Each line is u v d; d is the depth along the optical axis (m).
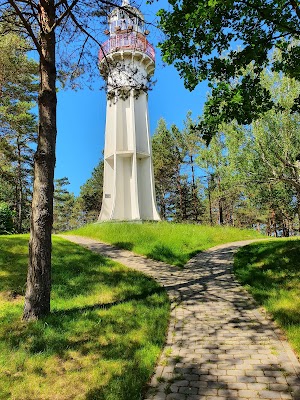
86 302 8.75
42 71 8.05
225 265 13.51
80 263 12.75
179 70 8.48
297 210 32.31
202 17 6.90
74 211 66.56
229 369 5.21
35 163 7.83
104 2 8.88
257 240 21.00
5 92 23.19
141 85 11.49
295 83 20.78
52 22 8.28
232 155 24.25
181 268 13.50
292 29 7.00
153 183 26.70
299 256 11.63
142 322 7.28
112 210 24.72
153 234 19.55
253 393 4.51
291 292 8.54
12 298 8.89
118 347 5.94
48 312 7.38
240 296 9.27
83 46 10.12
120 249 17.19
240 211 44.97
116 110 26.62
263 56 8.13
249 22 7.80
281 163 22.72
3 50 12.07
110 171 26.78
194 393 4.59
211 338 6.51
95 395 4.48
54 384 4.79
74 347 5.95
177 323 7.48
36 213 7.53
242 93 8.23
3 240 15.03
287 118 21.73
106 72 11.55
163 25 7.81
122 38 25.64
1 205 24.58
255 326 7.01
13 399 4.45
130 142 26.30
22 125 26.66
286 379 4.82
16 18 10.16
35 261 7.37
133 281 10.89
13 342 6.07
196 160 33.06
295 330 6.30
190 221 41.00
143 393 4.66
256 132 22.45
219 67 8.23
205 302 8.91
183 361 5.58
